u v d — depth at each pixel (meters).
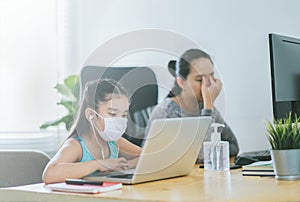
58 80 3.36
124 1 3.42
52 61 3.38
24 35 3.38
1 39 3.35
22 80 3.35
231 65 3.24
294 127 1.62
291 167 1.60
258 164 1.83
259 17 3.17
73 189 1.41
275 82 2.13
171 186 1.51
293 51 2.31
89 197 1.35
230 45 3.24
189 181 1.62
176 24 3.34
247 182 1.56
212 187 1.47
